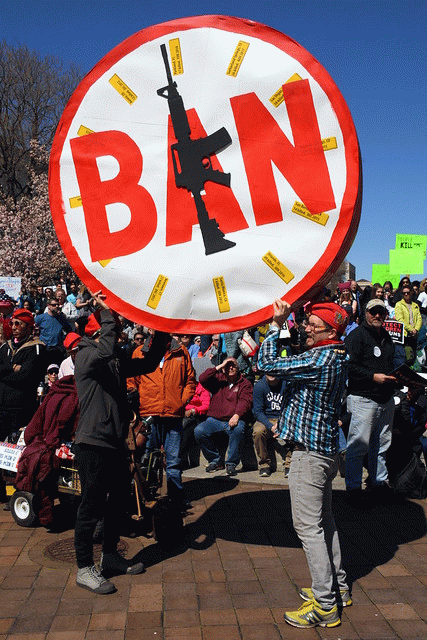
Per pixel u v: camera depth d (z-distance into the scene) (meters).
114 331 4.08
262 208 3.75
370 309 5.59
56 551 4.78
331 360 3.71
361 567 4.45
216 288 3.84
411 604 3.88
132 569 4.36
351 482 5.74
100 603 3.92
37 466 5.09
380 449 5.83
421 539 4.95
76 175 3.99
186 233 3.87
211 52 3.79
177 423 5.54
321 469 3.71
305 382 3.73
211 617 3.74
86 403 4.13
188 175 3.85
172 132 3.88
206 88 3.81
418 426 6.02
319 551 3.65
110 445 4.10
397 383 5.48
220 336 9.19
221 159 3.80
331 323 3.77
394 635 3.52
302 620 3.61
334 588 3.86
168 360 5.49
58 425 5.26
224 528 5.24
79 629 3.61
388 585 4.15
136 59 3.90
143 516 4.99
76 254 4.00
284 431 3.79
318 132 3.63
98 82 3.95
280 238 3.73
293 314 7.95
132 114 3.92
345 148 3.58
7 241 40.28
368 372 5.56
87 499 4.10
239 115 3.76
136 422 5.43
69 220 4.00
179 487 5.50
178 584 4.20
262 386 6.73
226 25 3.77
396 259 16.47
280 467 6.82
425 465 6.18
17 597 4.01
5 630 3.60
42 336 12.11
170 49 3.85
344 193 3.59
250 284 3.79
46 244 41.44
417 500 5.90
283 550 4.76
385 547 4.80
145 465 5.57
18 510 5.39
